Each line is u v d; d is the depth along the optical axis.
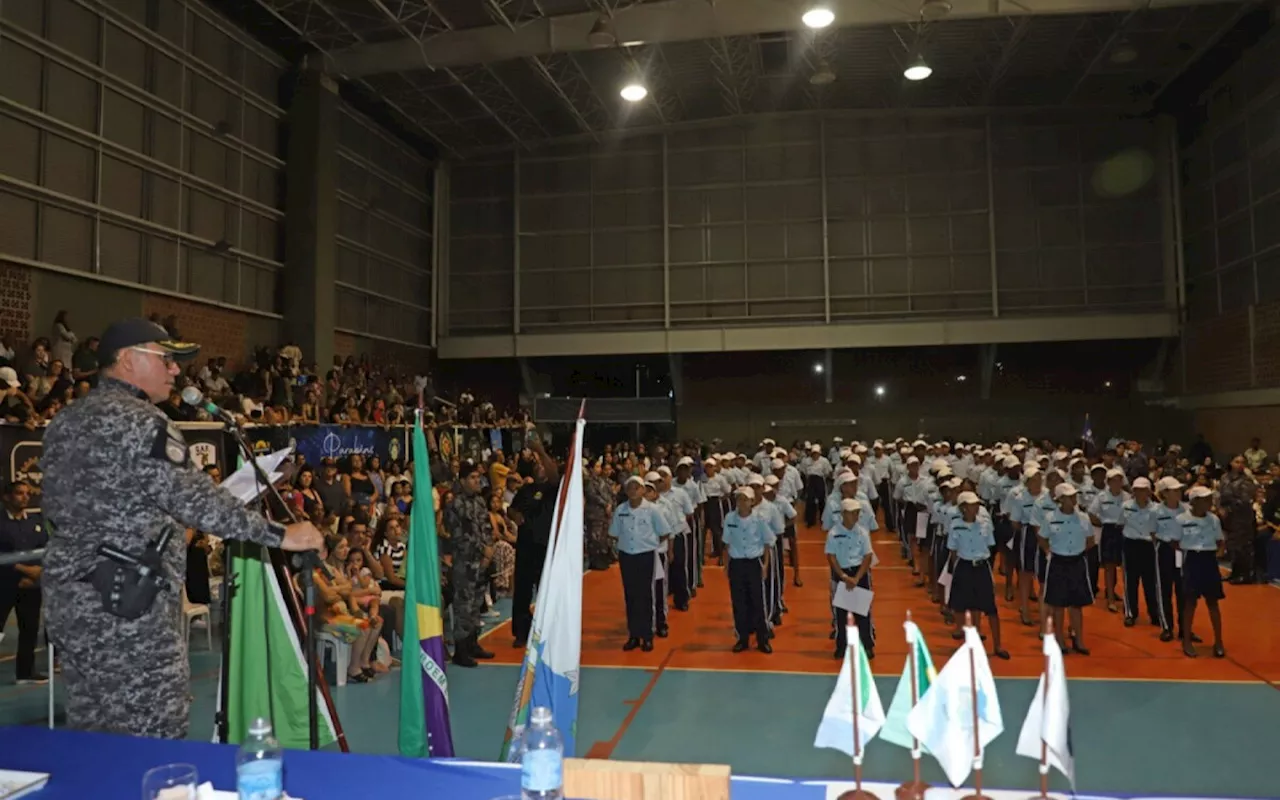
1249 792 5.29
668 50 20.47
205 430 12.08
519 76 21.38
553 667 3.24
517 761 3.06
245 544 3.16
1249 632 9.57
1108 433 25.70
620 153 26.14
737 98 23.73
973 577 8.45
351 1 17.27
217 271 17.38
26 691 7.17
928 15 17.06
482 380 27.28
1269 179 19.70
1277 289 19.50
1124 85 22.59
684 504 11.77
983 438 26.55
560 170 26.39
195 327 16.72
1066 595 8.57
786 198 25.66
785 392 27.66
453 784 2.09
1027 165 24.84
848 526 8.45
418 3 17.64
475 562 8.41
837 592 8.42
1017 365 26.56
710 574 14.14
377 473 15.12
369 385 20.83
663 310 25.81
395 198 24.34
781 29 17.88
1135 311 24.17
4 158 12.78
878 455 18.52
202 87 16.95
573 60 20.30
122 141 14.92
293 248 19.27
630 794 1.94
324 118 19.61
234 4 17.61
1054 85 22.81
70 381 11.27
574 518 3.34
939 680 2.00
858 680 2.10
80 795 2.01
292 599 3.19
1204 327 22.66
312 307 19.17
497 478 13.70
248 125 18.39
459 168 26.80
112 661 2.44
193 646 8.72
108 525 2.47
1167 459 18.28
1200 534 8.49
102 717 2.44
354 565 8.41
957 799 1.92
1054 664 1.93
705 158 26.00
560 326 26.12
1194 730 6.42
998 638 8.38
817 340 24.83
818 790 2.02
